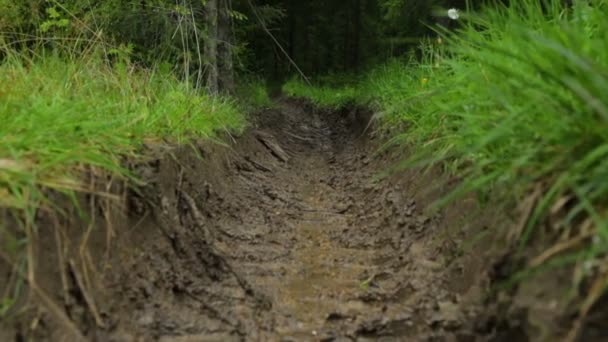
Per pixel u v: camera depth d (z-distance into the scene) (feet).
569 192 6.34
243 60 40.11
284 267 12.18
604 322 5.09
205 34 26.08
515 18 10.02
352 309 10.03
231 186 17.98
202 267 10.78
